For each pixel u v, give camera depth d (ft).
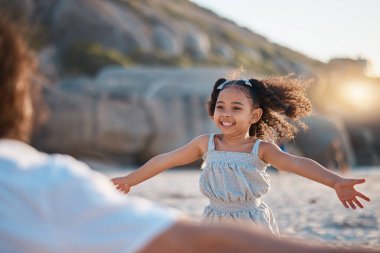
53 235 3.93
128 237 3.94
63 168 4.20
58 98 115.44
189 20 276.00
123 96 126.00
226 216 13.09
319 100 195.52
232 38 288.30
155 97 132.05
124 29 222.48
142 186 58.65
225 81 14.10
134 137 120.47
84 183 4.14
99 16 219.20
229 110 13.43
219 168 13.19
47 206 3.99
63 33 212.23
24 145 4.52
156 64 215.31
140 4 254.47
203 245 3.94
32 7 209.36
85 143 115.85
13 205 3.98
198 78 146.00
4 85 4.50
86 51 204.23
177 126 124.77
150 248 3.92
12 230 3.93
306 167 11.50
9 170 4.11
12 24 4.73
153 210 4.10
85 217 3.99
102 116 117.60
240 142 13.37
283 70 291.58
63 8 215.10
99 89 141.28
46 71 185.26
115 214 4.03
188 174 91.30
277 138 14.73
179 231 3.97
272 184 65.31
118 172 99.35
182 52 241.96
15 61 4.57
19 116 4.61
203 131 126.11
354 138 182.39
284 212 33.53
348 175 99.35
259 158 13.09
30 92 4.87
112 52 207.82
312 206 36.99
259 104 13.94
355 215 31.63
